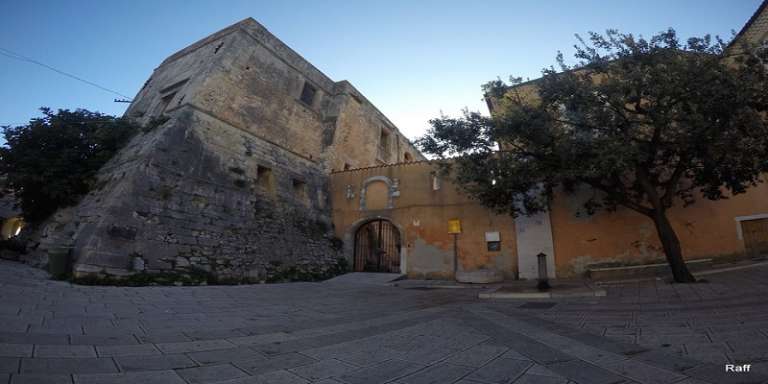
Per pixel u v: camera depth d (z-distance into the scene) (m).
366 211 19.22
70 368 3.38
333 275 17.38
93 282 9.44
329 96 23.80
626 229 13.60
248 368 3.73
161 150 12.95
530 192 15.26
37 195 14.13
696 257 12.66
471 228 16.36
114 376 3.27
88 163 14.56
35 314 5.37
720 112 8.41
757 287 7.87
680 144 9.13
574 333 5.16
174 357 3.97
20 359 3.48
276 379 3.42
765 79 8.70
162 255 11.38
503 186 11.13
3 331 4.35
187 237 12.36
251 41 18.66
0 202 22.97
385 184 19.20
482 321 6.37
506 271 15.19
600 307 7.37
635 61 9.73
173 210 12.37
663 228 10.11
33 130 13.85
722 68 8.48
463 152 12.13
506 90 11.74
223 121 16.03
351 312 7.63
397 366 3.84
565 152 9.72
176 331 5.19
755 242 12.34
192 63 18.98
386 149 28.97
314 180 19.83
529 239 14.98
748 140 8.95
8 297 6.34
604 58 10.24
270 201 16.62
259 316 6.81
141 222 11.28
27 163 13.45
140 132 15.02
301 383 3.32
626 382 3.19
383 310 7.91
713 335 4.55
